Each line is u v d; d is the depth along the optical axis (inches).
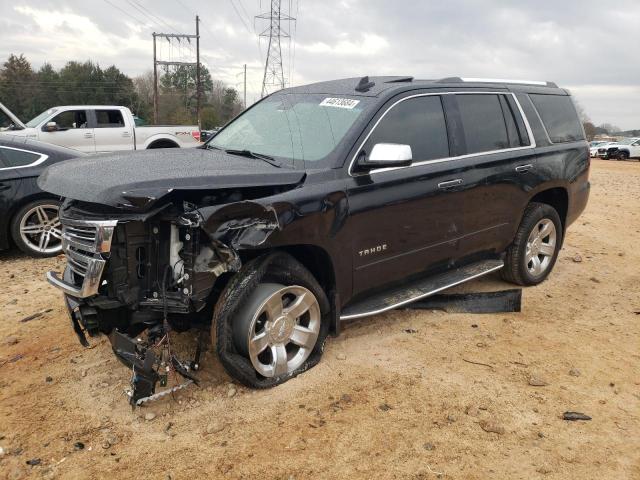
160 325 131.5
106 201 117.0
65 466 113.6
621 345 175.5
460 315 194.9
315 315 148.9
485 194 190.9
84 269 129.3
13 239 258.5
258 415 131.1
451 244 183.9
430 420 130.6
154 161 147.6
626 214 429.1
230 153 169.5
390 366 155.3
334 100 173.5
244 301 133.9
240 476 111.2
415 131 170.9
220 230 121.0
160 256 126.1
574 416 133.4
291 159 156.2
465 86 193.0
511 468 115.2
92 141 578.6
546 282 236.7
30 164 259.9
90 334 136.6
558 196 235.5
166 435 123.9
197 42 2095.2
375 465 115.0
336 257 148.9
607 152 1652.3
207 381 144.9
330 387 143.3
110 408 133.4
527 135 211.5
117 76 2861.7
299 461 115.6
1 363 155.1
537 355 166.2
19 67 3002.0
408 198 163.9
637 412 137.3
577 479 112.7
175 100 3006.9
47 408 133.2
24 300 205.0
